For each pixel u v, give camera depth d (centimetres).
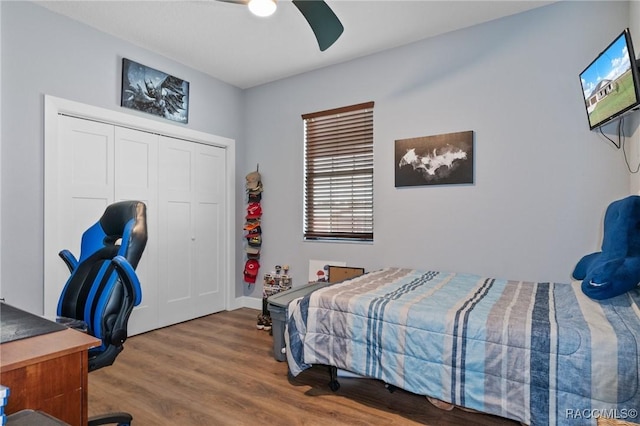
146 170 327
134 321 317
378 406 198
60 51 264
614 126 235
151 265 331
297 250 380
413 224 312
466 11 264
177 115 348
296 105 381
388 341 183
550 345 144
